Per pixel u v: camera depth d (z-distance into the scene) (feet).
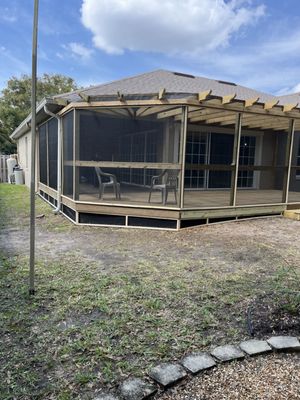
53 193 27.04
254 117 24.84
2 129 86.69
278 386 6.33
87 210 20.71
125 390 6.09
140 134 28.68
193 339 7.85
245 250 15.46
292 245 16.42
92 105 19.85
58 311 9.14
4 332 8.05
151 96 19.03
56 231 19.10
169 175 21.94
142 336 7.95
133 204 20.62
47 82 98.37
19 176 49.32
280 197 28.63
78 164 20.71
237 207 22.26
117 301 9.80
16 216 23.48
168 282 11.34
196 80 35.42
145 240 17.29
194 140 31.78
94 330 8.14
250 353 7.25
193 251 15.28
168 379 6.35
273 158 37.50
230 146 34.24
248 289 10.82
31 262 10.03
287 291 10.05
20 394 6.02
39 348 7.41
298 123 28.55
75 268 12.64
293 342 7.63
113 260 13.75
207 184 33.22
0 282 11.16
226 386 6.31
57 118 23.88
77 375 6.53
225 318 8.92
